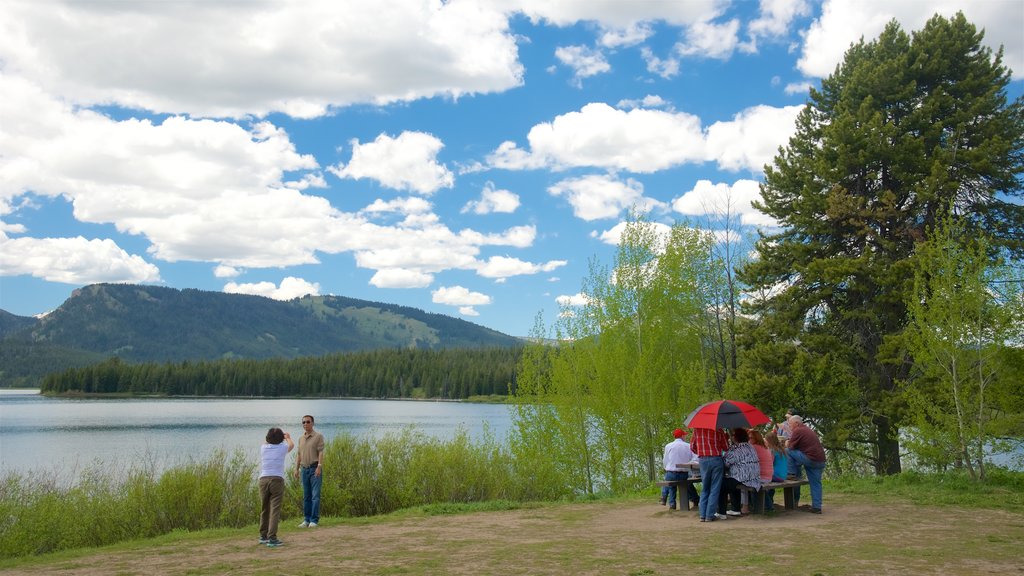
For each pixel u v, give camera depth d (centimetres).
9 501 1563
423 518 1527
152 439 5966
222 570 948
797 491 1418
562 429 2589
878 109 2831
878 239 2595
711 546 1035
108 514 1650
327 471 1788
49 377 19300
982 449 1708
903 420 2167
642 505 1656
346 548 1118
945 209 2511
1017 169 2581
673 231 2819
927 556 928
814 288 2803
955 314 1703
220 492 1722
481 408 14362
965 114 2603
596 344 2675
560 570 884
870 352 2698
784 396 2539
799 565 877
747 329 2925
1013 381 1716
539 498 2067
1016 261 2448
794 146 3150
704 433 1325
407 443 1936
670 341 2653
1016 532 1117
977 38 2792
